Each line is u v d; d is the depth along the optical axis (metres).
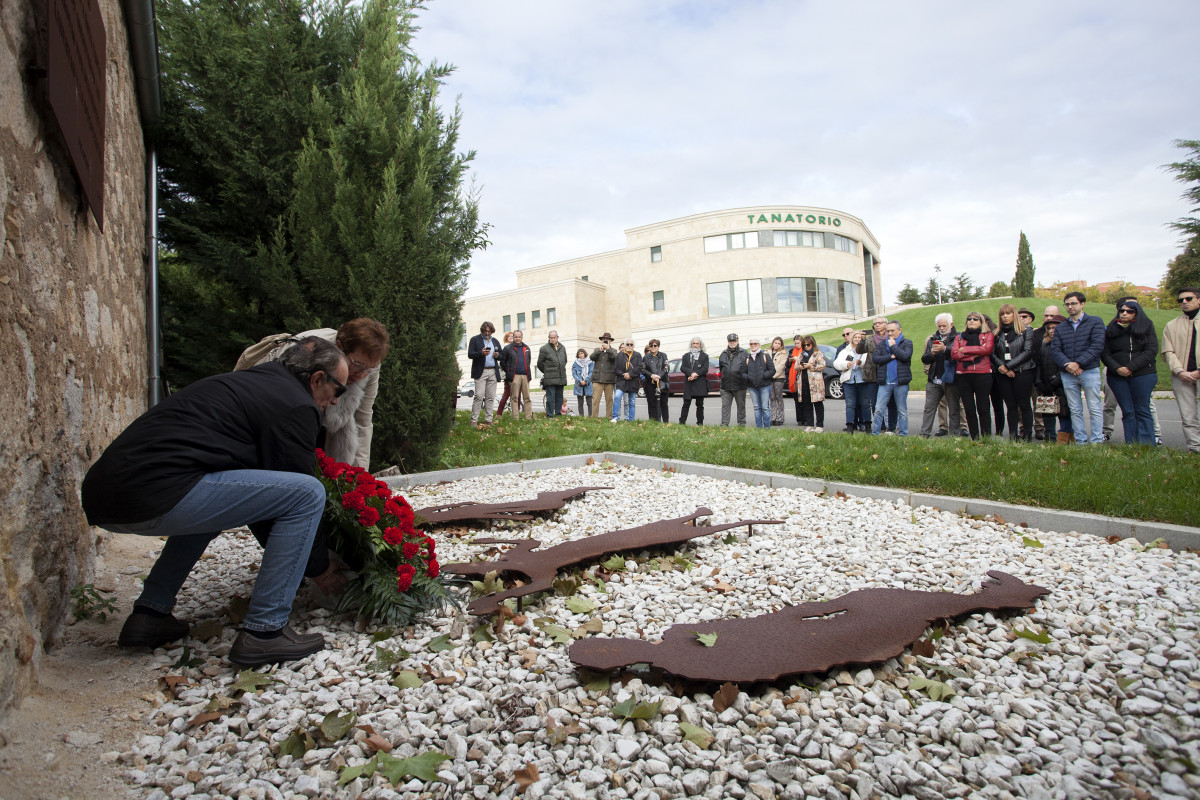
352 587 3.04
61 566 2.72
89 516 2.31
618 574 3.80
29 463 2.39
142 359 5.89
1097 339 7.46
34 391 2.48
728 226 41.66
